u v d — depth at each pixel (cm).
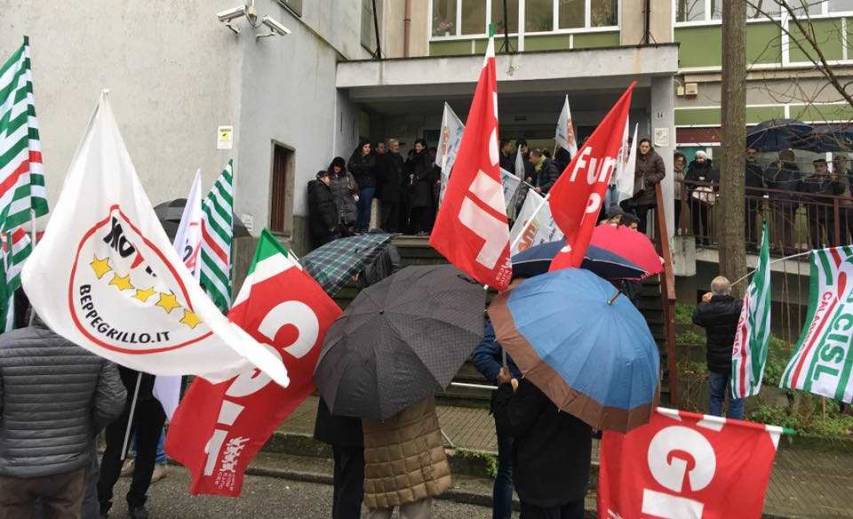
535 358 264
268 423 348
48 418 298
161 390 389
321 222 970
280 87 922
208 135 833
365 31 1266
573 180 333
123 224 272
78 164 270
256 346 265
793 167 1010
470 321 295
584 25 1265
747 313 429
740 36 703
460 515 468
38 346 296
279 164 941
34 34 905
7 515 300
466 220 315
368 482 304
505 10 1088
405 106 1226
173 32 855
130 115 863
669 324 675
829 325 376
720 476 320
